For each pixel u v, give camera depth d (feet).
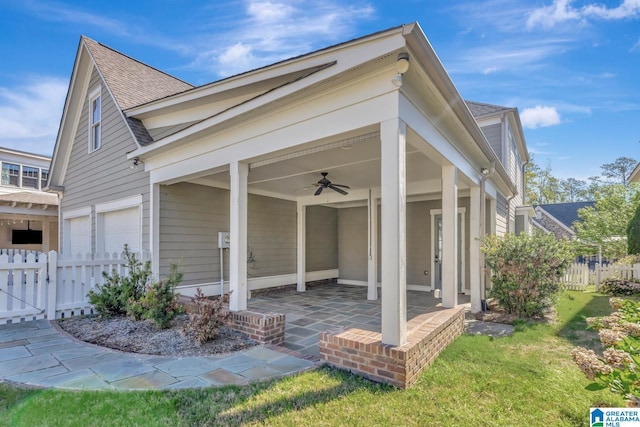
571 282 34.27
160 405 9.40
